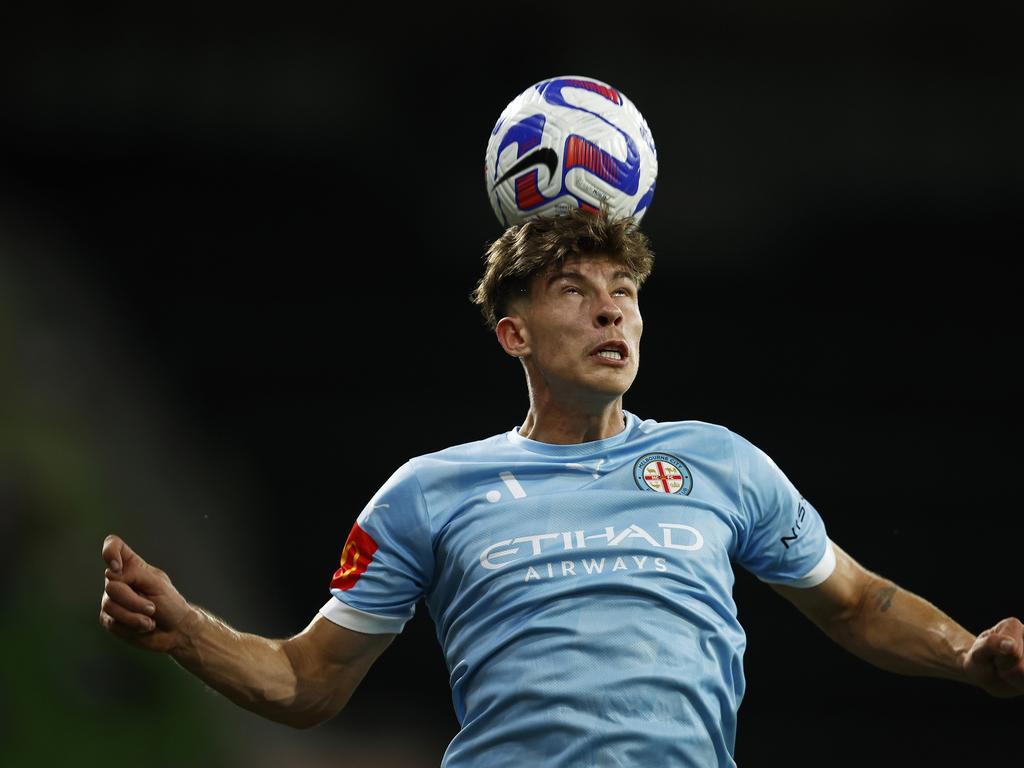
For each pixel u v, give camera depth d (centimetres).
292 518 5828
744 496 1187
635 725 1059
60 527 3675
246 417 6022
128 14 6075
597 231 1187
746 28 6144
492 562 1127
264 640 1173
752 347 6266
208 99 6044
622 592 1098
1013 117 6094
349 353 6206
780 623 5375
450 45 6041
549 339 1184
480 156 6059
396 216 6200
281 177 6172
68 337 4959
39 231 5953
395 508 1181
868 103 6128
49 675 3325
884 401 6253
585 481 1157
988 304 6294
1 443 3753
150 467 4612
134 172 6138
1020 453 6088
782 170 6116
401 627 1204
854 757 5262
